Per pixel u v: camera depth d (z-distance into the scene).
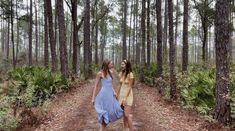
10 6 35.78
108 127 8.92
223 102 8.70
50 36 20.22
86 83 24.52
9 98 10.30
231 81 10.18
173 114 10.92
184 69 19.08
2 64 41.88
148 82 23.12
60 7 18.94
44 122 9.41
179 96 13.74
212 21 28.22
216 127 8.42
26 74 16.75
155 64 26.30
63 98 14.77
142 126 9.05
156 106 12.88
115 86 22.42
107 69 7.98
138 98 15.88
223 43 8.58
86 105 12.89
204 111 9.97
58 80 16.16
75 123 9.39
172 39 13.85
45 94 13.89
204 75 13.41
